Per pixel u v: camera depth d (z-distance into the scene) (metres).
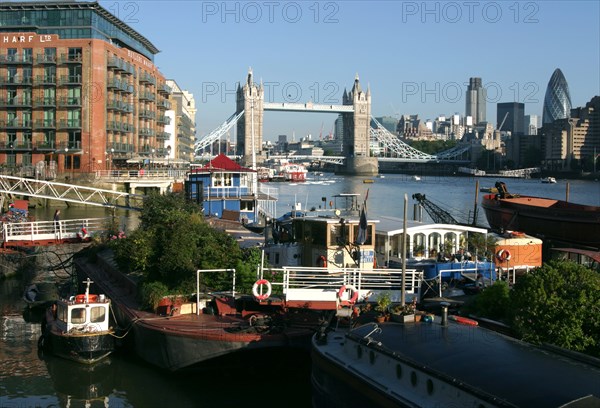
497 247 39.03
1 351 32.66
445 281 36.03
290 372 28.19
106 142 108.75
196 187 60.12
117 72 113.31
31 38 104.62
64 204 95.94
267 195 70.69
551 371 17.70
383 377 20.53
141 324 29.59
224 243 34.19
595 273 24.55
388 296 27.62
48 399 26.92
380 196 154.88
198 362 27.81
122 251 36.34
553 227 59.16
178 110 191.62
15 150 105.44
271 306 29.64
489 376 17.73
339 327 26.20
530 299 23.41
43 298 43.53
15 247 48.97
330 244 33.81
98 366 30.12
